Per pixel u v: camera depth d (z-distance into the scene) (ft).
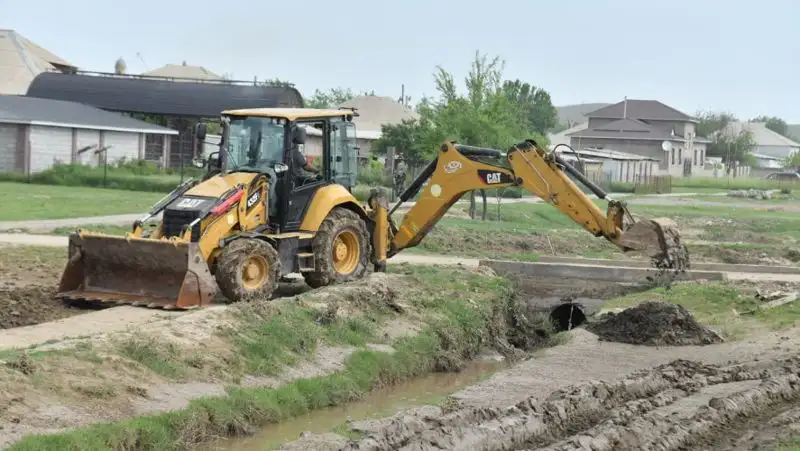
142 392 40.86
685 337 62.44
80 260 60.64
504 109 188.24
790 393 48.55
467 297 67.00
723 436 40.96
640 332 63.05
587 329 65.26
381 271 71.97
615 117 379.55
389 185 178.50
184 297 57.62
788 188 281.74
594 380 51.60
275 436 41.55
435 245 96.53
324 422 44.19
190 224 59.11
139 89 213.87
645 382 48.80
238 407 42.34
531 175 66.90
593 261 87.30
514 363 59.77
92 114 198.70
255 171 65.00
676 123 372.17
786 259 103.96
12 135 179.32
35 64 288.51
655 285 77.71
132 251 58.95
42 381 38.83
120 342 44.62
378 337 56.29
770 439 39.47
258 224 63.72
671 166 358.84
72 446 34.24
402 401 49.19
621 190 244.01
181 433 38.91
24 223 98.73
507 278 78.84
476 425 39.73
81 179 172.76
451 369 56.85
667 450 38.40
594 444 37.65
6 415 35.70
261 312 53.11
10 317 55.31
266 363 48.19
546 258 88.33
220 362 46.42
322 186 67.92
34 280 67.31
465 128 179.93
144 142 207.82
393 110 302.66
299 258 65.31
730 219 154.30
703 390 48.57
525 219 138.62
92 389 39.47
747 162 441.27
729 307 70.54
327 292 60.23
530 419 40.88
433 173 71.26
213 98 211.41
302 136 65.46
